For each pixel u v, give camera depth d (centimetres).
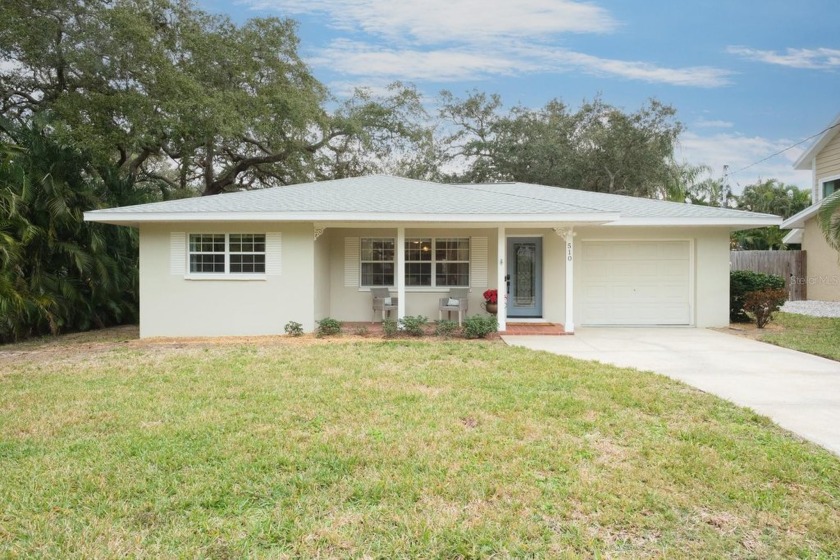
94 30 1681
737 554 319
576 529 346
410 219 1156
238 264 1252
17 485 411
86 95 1842
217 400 647
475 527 347
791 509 372
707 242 1356
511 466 441
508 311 1431
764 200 3136
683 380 744
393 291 1445
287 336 1202
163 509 374
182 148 1941
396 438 506
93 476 426
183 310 1243
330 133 2498
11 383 749
